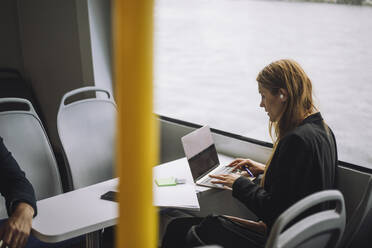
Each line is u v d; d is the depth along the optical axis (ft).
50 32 12.23
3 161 5.65
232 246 5.30
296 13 8.27
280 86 5.54
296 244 3.62
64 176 12.12
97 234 6.07
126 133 0.62
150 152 0.63
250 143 7.95
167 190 6.31
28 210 5.24
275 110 5.70
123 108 0.61
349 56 7.67
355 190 6.59
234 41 10.07
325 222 3.84
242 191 5.83
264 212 5.42
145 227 0.66
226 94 10.60
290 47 8.55
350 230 5.14
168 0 10.71
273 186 5.35
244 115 9.41
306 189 5.20
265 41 9.33
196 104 10.21
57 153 13.57
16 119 7.13
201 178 6.75
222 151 8.50
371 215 5.35
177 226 6.50
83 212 5.68
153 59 0.60
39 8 12.41
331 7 7.68
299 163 5.17
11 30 13.74
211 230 5.52
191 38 10.73
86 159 7.84
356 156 6.92
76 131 7.76
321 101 8.03
